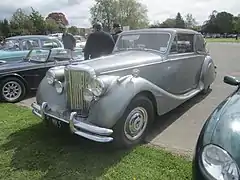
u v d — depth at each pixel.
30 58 7.03
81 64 3.59
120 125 3.31
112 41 6.21
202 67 5.91
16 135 4.07
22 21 44.91
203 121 4.59
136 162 3.21
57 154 3.45
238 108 2.44
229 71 10.13
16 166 3.17
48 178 2.93
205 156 2.09
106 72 3.55
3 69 6.12
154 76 4.27
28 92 6.56
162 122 4.55
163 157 3.31
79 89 3.46
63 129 4.19
